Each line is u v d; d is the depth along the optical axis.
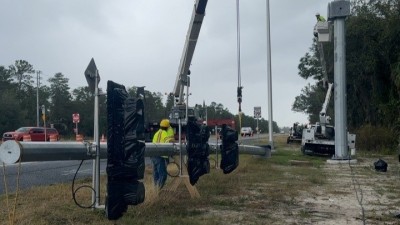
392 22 33.66
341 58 24.44
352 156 27.73
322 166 21.53
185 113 15.57
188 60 19.95
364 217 9.36
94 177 8.92
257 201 10.98
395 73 31.78
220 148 14.97
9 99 74.50
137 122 7.63
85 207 8.73
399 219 9.27
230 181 14.06
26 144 6.80
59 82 88.44
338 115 24.34
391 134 32.22
